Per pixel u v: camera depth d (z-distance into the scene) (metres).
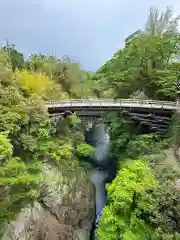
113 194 16.33
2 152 17.36
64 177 25.69
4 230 18.08
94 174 30.00
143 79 38.78
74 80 43.09
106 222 16.05
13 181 18.06
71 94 42.00
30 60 42.25
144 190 15.96
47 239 20.64
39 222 20.95
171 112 30.50
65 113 30.92
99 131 38.31
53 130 27.61
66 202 23.91
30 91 28.56
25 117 23.22
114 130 32.31
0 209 18.69
